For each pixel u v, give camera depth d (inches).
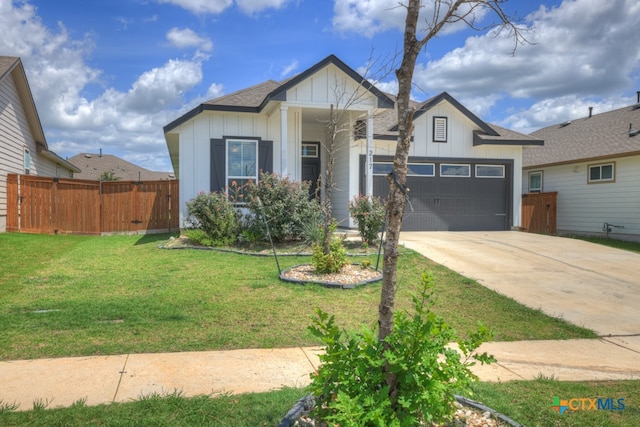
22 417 128.6
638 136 657.6
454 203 642.8
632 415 145.0
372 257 410.6
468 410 137.7
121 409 135.5
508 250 466.9
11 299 265.7
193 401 141.6
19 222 580.7
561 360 200.4
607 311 280.1
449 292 311.7
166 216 613.0
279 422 128.6
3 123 585.9
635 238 622.8
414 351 113.9
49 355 183.8
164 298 271.1
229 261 387.9
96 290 289.9
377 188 600.4
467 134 641.6
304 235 438.0
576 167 726.5
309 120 609.0
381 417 106.4
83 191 595.2
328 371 118.3
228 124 538.3
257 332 219.0
